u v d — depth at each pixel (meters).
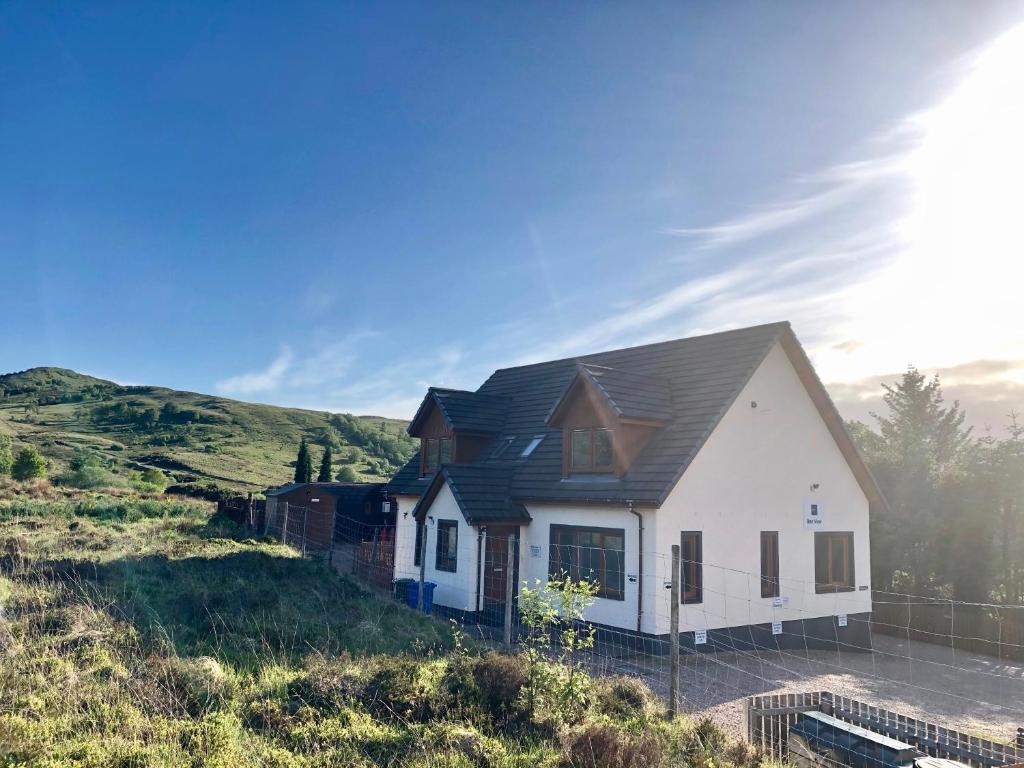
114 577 15.16
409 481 23.77
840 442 19.72
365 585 20.41
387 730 8.01
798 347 18.78
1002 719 12.51
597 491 16.98
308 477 54.19
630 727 8.75
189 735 7.29
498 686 9.21
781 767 8.35
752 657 16.38
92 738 7.04
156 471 57.97
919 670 16.33
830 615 18.59
